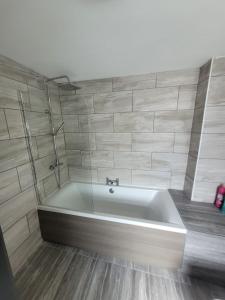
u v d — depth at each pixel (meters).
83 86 1.95
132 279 1.33
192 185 1.64
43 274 1.39
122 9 0.78
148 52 1.25
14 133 1.38
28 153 1.55
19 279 1.35
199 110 1.53
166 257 1.38
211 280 1.29
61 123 2.13
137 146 1.95
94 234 1.54
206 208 1.53
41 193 1.77
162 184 1.98
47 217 1.66
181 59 1.38
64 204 1.91
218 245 1.23
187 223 1.34
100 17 0.84
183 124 1.74
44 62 1.40
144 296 1.20
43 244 1.72
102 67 1.54
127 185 2.11
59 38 1.03
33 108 1.62
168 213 1.52
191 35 1.02
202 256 1.28
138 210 2.02
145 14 0.82
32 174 1.62
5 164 1.29
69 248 1.66
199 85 1.57
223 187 1.48
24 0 0.70
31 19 0.84
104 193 2.16
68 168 2.31
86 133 2.10
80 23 0.89
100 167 2.16
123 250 1.48
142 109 1.82
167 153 1.87
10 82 1.33
